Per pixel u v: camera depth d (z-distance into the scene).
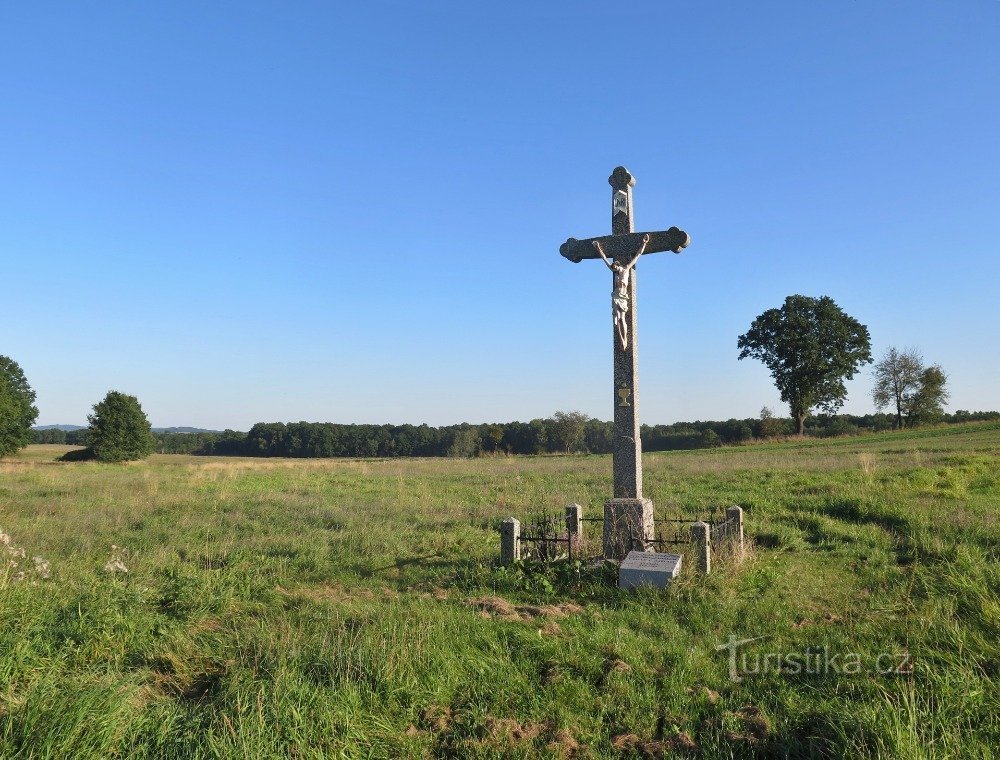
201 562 10.59
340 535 12.75
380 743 4.51
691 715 4.88
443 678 5.36
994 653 5.54
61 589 7.50
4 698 4.64
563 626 6.84
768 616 7.06
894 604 7.16
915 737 4.10
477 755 4.39
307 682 5.06
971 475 18.16
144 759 4.17
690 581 8.17
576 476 25.42
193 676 5.61
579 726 4.77
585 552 10.51
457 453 80.81
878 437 49.03
